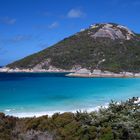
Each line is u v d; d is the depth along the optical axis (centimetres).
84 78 9350
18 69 16162
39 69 15338
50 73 13538
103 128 1068
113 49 14162
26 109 2819
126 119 1162
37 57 16400
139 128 1115
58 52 15700
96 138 1034
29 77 10012
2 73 14450
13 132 1080
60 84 6475
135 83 7188
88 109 2805
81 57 14275
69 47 15612
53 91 4744
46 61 15512
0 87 5503
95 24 17050
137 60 12750
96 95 4216
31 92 4547
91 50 14462
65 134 1052
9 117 1221
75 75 10562
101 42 14962
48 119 1162
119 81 7944
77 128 1070
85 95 4188
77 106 3045
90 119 1141
